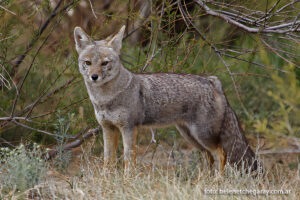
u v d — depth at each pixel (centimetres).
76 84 1044
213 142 975
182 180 891
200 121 952
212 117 955
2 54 1017
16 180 730
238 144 981
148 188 765
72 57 995
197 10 1120
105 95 870
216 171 907
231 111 983
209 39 1105
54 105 1070
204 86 959
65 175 898
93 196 761
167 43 1063
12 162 756
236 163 974
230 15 1110
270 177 1017
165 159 1218
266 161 1233
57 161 958
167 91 934
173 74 969
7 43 1006
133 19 1097
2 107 1077
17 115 1070
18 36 1001
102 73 834
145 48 1215
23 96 1087
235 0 1095
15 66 1076
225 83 1334
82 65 857
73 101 1051
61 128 973
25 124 1110
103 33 1095
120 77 870
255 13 1067
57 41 1077
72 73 998
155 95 927
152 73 963
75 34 866
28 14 1020
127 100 885
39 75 1120
